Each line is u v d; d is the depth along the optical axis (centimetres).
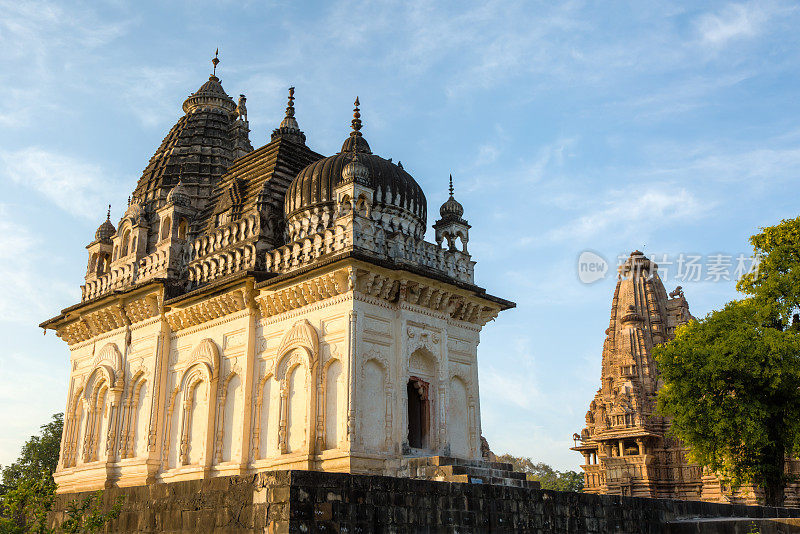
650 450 5097
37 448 4300
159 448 2394
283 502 1107
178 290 2503
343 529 1152
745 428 2472
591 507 1642
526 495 1498
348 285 1973
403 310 2078
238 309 2281
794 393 2528
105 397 2688
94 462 2577
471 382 2294
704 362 2600
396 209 2355
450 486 1352
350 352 1920
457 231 2438
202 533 1223
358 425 1889
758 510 2102
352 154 2398
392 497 1244
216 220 2650
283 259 2203
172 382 2450
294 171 2700
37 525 1322
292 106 3019
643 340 5416
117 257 2888
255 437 2123
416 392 2152
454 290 2214
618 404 5181
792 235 2769
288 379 2088
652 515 1794
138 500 1377
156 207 3231
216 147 3475
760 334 2623
